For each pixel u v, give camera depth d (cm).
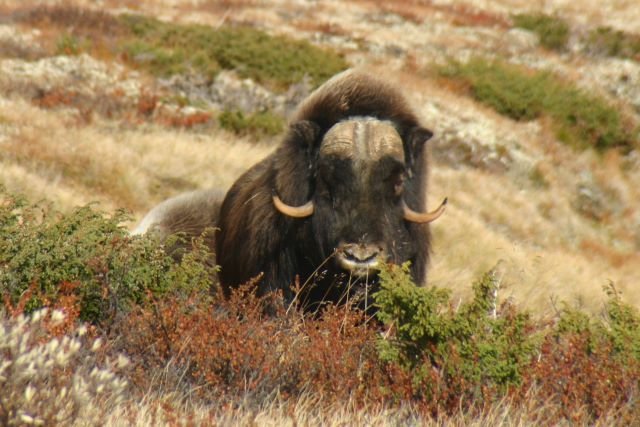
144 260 2458
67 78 9500
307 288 2678
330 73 11419
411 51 13300
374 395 1995
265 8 14012
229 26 12362
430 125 2875
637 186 12175
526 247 9019
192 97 10400
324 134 2638
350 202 2495
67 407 1473
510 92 12769
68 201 5991
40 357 1448
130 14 11819
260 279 2733
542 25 15112
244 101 10619
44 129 7550
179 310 2198
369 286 2458
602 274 8506
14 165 6338
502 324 2080
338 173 2514
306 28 13338
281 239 2702
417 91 11819
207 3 13800
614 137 12750
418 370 2034
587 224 11106
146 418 1642
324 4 14638
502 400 1944
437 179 9806
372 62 12644
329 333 2198
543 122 12475
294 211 2578
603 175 11856
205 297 2433
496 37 14512
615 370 2048
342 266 2439
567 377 2036
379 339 2111
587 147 12469
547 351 2145
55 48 9956
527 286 5938
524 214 9900
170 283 2442
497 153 11075
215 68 10781
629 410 1984
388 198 2536
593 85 13688
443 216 7331
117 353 2050
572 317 2225
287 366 2061
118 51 10500
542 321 2469
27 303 2236
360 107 2655
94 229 2472
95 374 1634
